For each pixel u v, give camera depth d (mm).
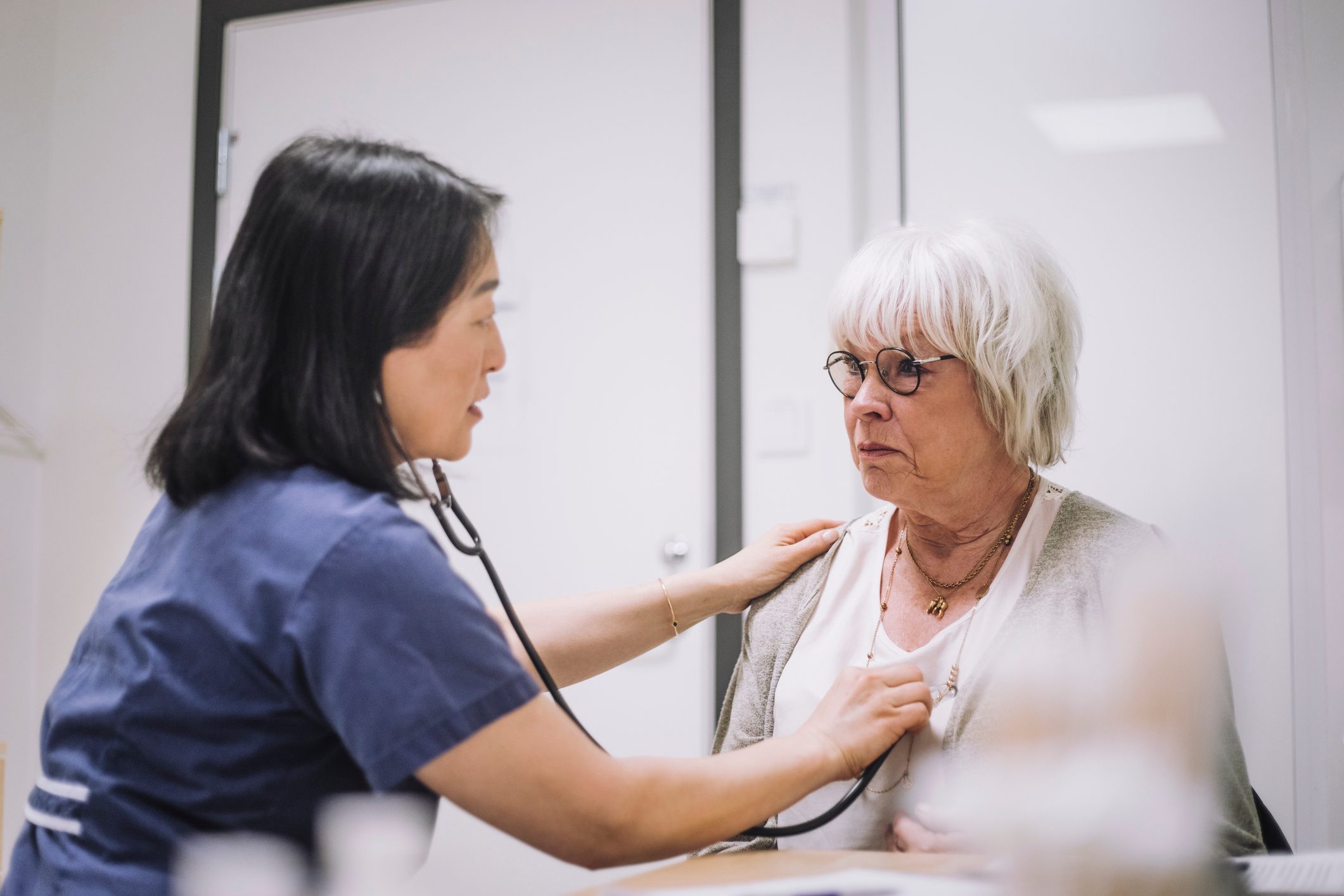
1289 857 812
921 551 1234
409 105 2318
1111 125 1889
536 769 791
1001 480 1199
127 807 795
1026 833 611
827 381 2021
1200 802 638
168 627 823
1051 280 1181
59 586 2461
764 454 2043
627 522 2100
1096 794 610
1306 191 1771
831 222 2045
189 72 2502
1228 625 994
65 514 2477
